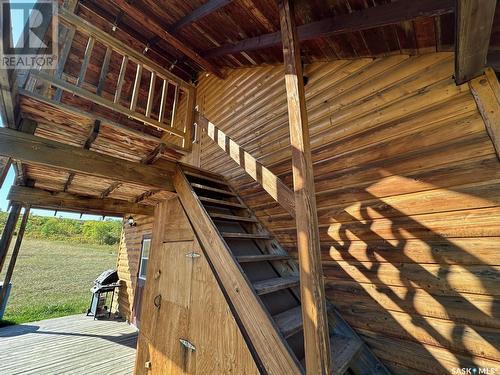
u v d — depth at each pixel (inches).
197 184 122.0
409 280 70.4
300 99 63.5
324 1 70.0
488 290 56.7
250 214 126.5
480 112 60.3
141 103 245.9
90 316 273.4
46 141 85.2
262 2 89.9
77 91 83.9
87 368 147.9
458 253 61.9
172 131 112.7
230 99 161.2
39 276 456.4
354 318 82.3
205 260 92.0
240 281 74.7
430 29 62.1
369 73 87.4
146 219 249.1
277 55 122.0
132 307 243.4
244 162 83.0
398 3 58.8
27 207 176.9
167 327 105.8
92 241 924.0
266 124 130.6
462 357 59.3
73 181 130.0
